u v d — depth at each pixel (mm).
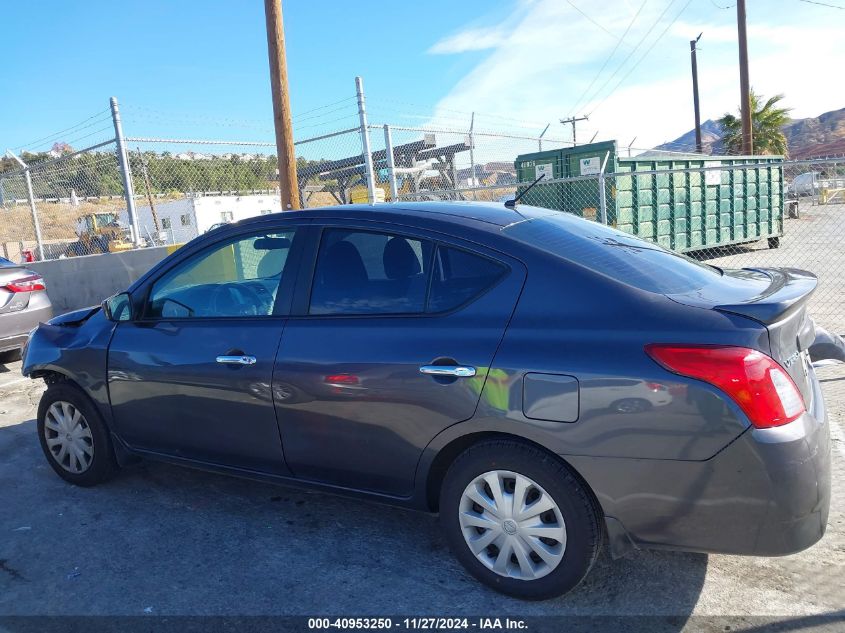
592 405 2557
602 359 2559
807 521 2441
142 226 24641
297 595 3029
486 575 2936
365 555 3350
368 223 3281
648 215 12445
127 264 11078
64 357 4156
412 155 12422
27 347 4434
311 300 3340
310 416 3232
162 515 3885
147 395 3812
